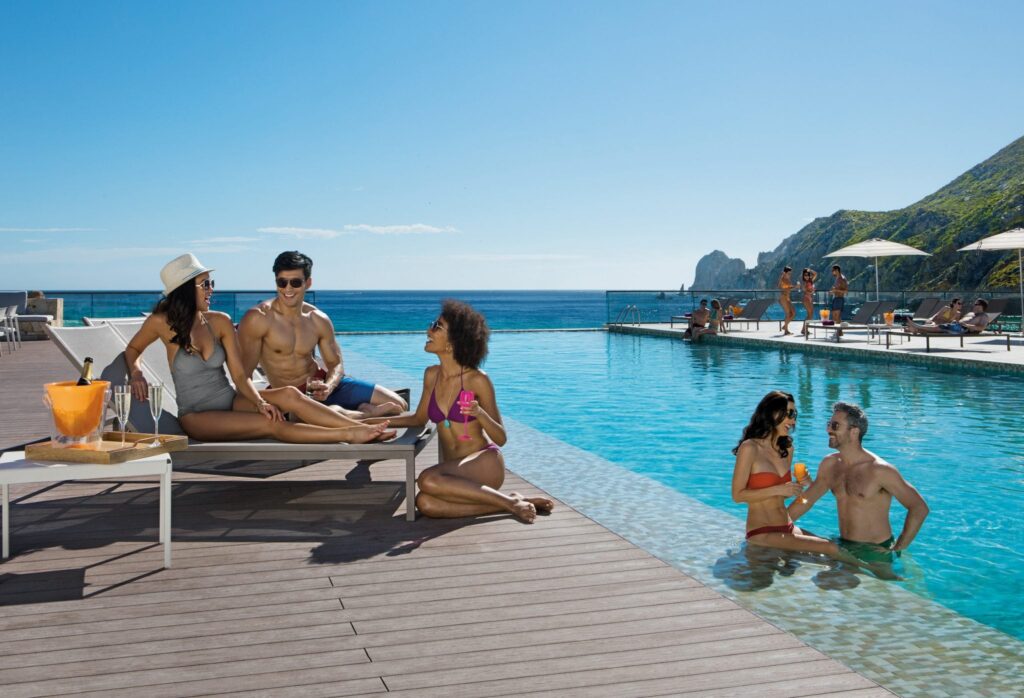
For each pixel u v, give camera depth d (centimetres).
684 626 256
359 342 1803
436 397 416
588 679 217
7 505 329
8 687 212
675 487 529
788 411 355
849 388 948
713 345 1628
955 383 980
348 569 313
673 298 2159
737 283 10681
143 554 333
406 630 252
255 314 473
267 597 282
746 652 236
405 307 7438
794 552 345
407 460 384
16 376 992
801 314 2111
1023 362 1049
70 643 242
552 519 391
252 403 421
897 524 435
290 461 537
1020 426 706
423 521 386
